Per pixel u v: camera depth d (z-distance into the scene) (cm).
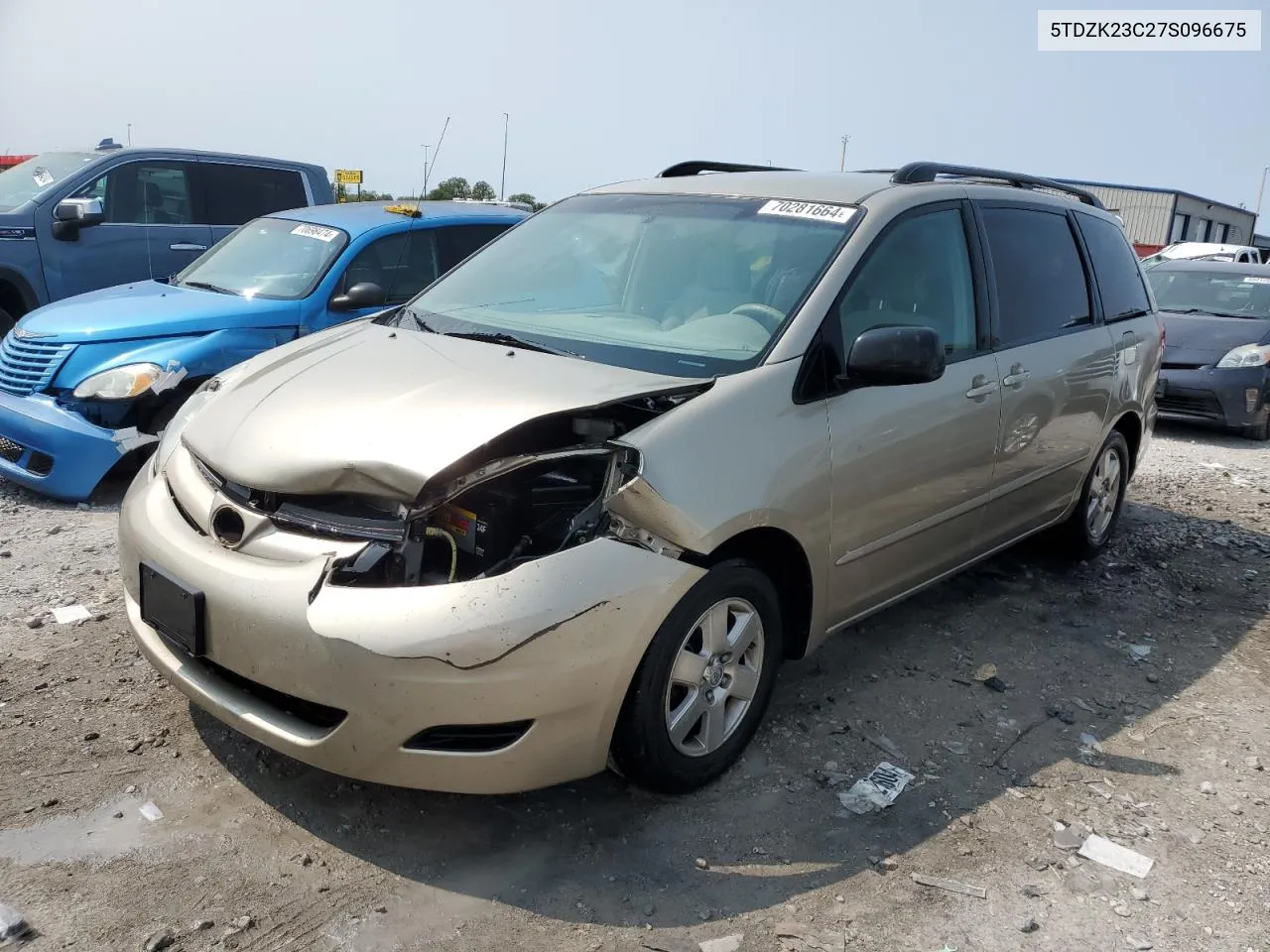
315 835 304
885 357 346
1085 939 282
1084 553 573
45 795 312
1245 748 389
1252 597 552
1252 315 1070
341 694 274
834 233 392
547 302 415
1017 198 490
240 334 639
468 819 315
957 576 550
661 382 329
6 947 253
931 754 370
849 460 360
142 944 257
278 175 1001
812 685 415
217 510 308
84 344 602
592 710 290
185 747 342
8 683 376
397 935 267
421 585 282
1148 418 601
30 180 899
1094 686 434
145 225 909
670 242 416
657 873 296
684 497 304
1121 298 567
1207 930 288
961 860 311
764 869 301
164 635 315
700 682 322
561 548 291
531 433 304
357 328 411
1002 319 452
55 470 588
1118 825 334
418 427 298
